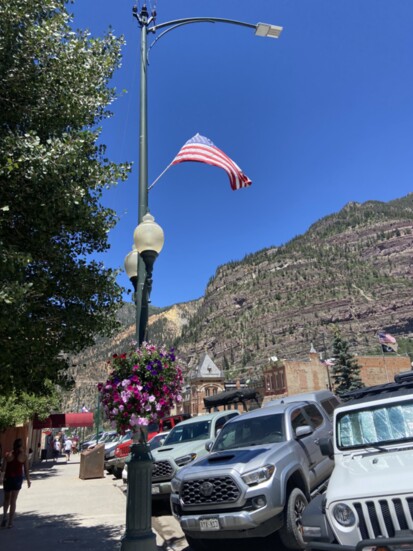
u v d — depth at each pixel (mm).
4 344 5512
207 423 11344
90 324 7125
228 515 5812
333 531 3982
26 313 5996
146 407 5664
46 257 6469
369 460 4582
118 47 7250
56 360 6965
